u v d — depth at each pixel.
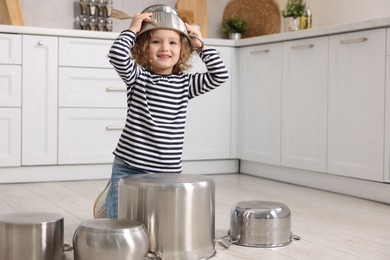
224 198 3.00
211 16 4.63
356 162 3.07
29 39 3.46
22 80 3.46
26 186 3.36
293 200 2.97
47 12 4.09
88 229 1.62
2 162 3.44
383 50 2.89
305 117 3.44
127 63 1.94
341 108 3.16
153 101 2.00
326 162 3.28
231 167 4.13
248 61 3.96
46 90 3.52
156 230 1.75
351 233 2.22
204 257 1.83
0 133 3.43
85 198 2.94
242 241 2.02
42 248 1.66
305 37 3.41
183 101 2.06
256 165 3.96
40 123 3.52
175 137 2.04
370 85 2.97
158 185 1.75
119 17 2.87
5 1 3.75
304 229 2.29
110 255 1.59
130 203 1.79
